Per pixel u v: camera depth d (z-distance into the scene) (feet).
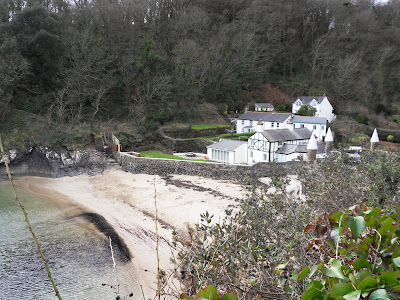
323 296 7.87
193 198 78.28
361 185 32.22
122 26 150.92
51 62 129.18
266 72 193.67
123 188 89.51
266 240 26.27
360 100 180.45
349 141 138.00
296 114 159.94
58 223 66.18
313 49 203.51
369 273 8.11
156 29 168.14
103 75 139.03
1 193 84.53
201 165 98.99
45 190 88.53
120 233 61.72
